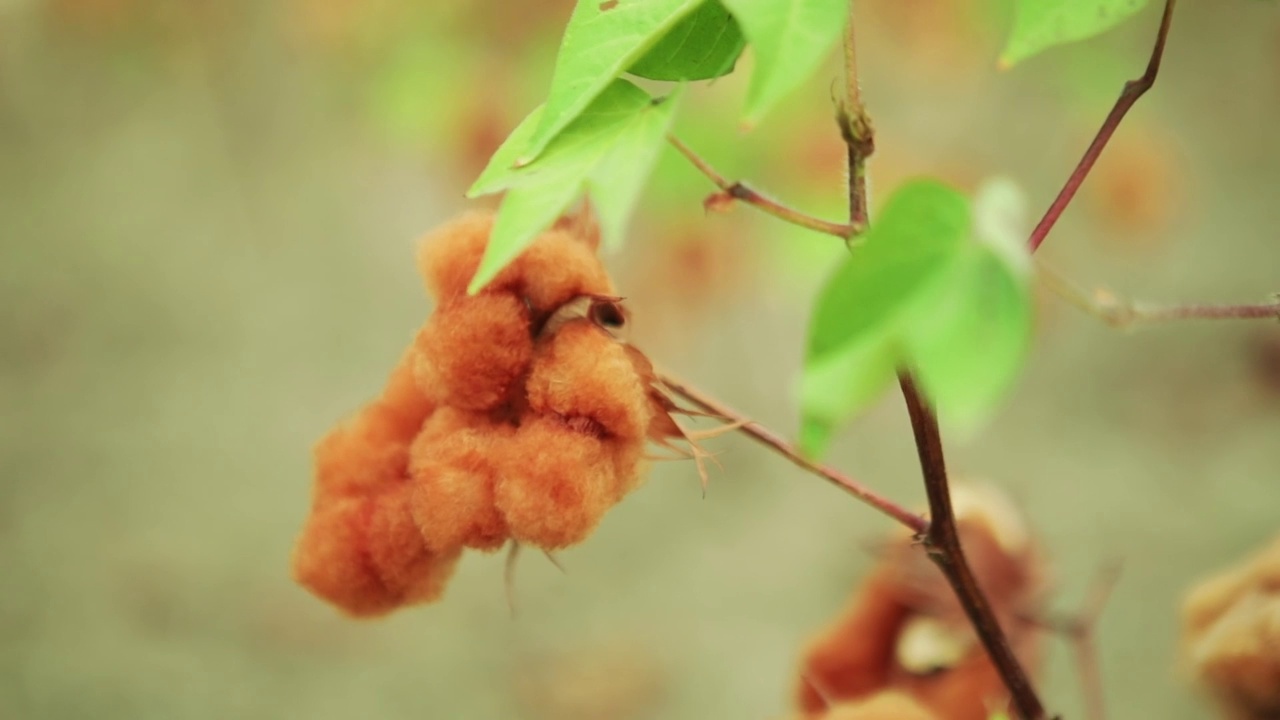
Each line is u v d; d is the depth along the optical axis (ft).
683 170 3.83
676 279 4.55
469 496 1.57
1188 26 7.29
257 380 6.11
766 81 1.42
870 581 1.93
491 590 5.06
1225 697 1.81
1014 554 1.94
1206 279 5.82
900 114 6.01
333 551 1.63
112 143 7.58
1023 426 5.41
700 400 1.67
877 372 1.34
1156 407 5.43
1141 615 4.34
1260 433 5.19
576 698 4.46
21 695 4.46
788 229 3.97
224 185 7.23
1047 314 5.59
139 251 6.86
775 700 4.39
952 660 1.88
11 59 7.64
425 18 4.57
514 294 1.59
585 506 1.55
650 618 4.82
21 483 5.53
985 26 4.73
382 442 1.64
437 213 6.89
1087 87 5.11
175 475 5.57
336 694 4.53
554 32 4.38
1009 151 5.93
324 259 6.75
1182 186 5.57
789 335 5.88
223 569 5.06
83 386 6.09
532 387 1.57
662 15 1.52
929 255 1.35
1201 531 4.72
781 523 5.20
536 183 1.51
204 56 7.11
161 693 4.48
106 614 4.86
